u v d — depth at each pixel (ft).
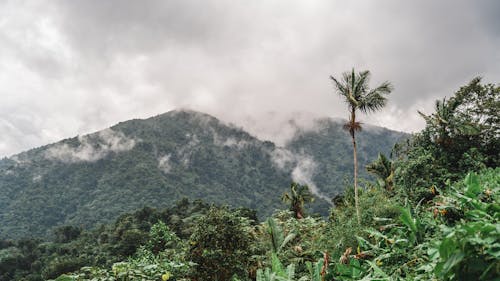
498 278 10.04
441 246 10.85
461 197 21.99
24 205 537.24
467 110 75.46
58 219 524.52
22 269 190.29
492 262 10.33
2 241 238.48
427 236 22.53
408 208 25.86
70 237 254.06
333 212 57.36
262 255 41.27
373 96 57.62
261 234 46.65
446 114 72.02
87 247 196.34
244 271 35.78
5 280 178.50
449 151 70.90
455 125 69.67
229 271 34.86
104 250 171.73
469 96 75.51
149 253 36.88
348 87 59.11
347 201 68.49
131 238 142.31
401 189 62.54
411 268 19.34
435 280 14.25
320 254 36.86
